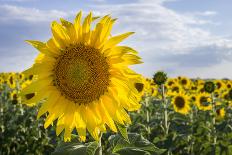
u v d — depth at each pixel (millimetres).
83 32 869
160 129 2062
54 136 2129
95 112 895
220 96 3236
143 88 2354
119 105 856
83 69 882
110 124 865
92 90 888
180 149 2027
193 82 4234
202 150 1938
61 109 898
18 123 2529
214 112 2252
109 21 847
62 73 890
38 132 2432
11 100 3264
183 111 2559
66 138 861
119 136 894
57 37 875
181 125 2172
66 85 894
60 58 890
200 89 3256
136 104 860
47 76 898
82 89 889
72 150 796
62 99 902
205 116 2543
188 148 2086
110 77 888
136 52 841
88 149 798
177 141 1864
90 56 882
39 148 2307
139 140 878
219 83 3488
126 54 848
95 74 884
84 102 895
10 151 2414
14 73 4383
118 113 861
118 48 859
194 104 2852
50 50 884
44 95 899
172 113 2350
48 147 2203
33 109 2576
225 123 1996
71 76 887
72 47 888
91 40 880
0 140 2461
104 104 896
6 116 2807
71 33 872
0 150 2424
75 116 900
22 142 2439
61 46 888
